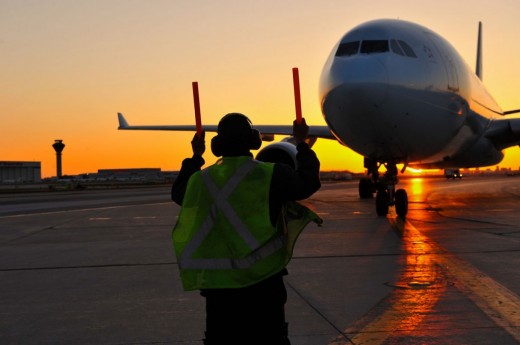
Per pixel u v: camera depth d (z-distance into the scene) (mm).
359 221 13383
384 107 12625
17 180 118812
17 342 4516
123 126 25812
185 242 2871
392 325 4797
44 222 15180
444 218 13953
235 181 2861
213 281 2777
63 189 57406
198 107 3268
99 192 42781
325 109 13508
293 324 4867
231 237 2787
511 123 19359
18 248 9977
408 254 8414
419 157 14914
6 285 6738
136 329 4832
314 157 3029
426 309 5277
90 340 4539
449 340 4395
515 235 10445
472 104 16281
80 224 14406
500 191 29359
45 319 5184
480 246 9078
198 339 4535
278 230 2863
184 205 2938
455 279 6551
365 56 13016
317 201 21828
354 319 4996
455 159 18812
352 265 7602
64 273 7480
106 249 9695
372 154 14125
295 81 3105
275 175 2852
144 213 17781
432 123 13812
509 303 5461
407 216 14625
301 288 6250
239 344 2824
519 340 4387
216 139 3000
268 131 21781
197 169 3160
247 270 2756
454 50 15789
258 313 2814
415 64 13172
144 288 6473
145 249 9633
